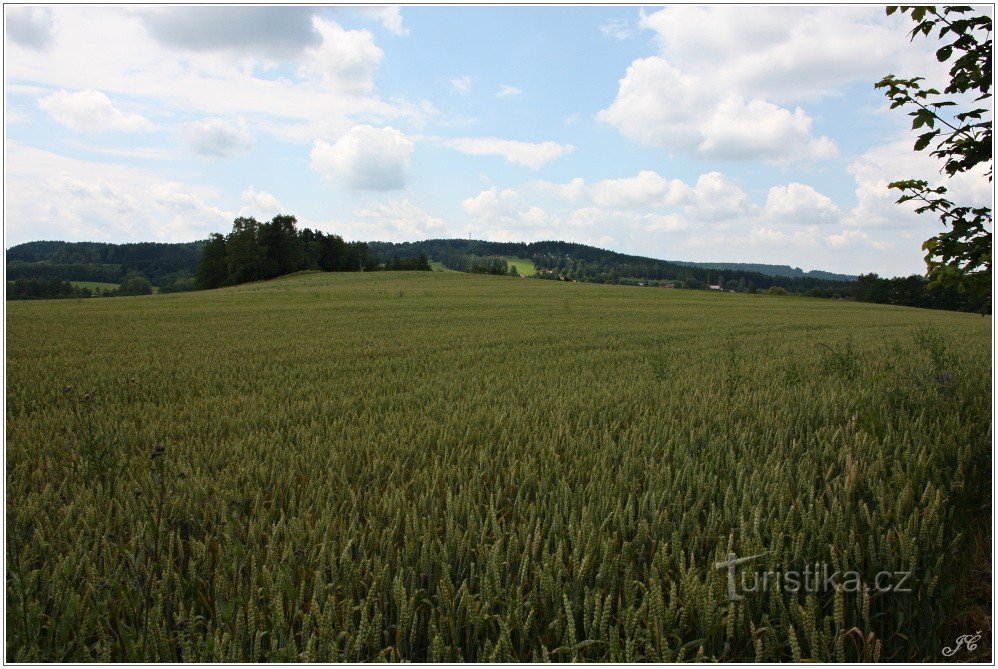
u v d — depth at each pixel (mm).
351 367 10984
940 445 4453
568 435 5000
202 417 6324
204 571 2883
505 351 13914
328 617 2363
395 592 2547
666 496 3596
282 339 16781
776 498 3484
